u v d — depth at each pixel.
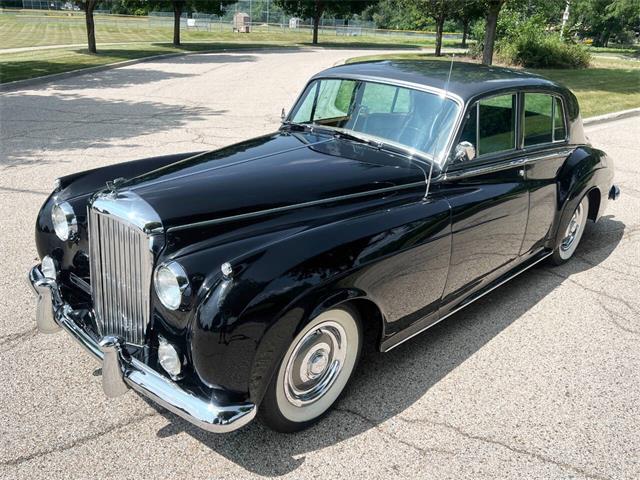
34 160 8.19
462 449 3.05
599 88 17.81
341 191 3.34
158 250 2.81
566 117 4.95
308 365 2.99
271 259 2.74
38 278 3.56
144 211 2.87
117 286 3.03
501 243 4.21
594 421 3.32
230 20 62.66
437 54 32.75
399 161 3.74
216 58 27.19
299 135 4.24
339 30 61.91
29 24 52.53
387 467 2.90
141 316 2.94
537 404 3.45
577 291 4.99
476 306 4.68
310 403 3.11
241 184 3.26
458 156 3.69
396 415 3.29
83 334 3.19
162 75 19.55
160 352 2.74
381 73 4.18
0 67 19.16
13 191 6.81
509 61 25.28
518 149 4.33
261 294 2.63
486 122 3.95
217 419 2.57
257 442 3.03
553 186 4.72
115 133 10.10
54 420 3.12
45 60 22.11
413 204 3.51
